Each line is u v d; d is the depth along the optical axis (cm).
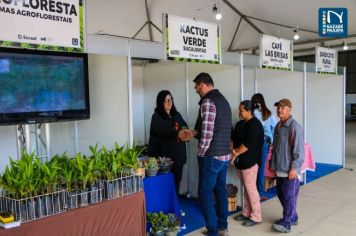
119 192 280
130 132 334
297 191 384
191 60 368
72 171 259
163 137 438
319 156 738
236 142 405
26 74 302
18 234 219
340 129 709
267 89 668
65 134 377
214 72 486
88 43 293
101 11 721
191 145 510
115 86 342
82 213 252
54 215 238
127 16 769
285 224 385
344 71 697
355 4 743
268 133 500
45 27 260
